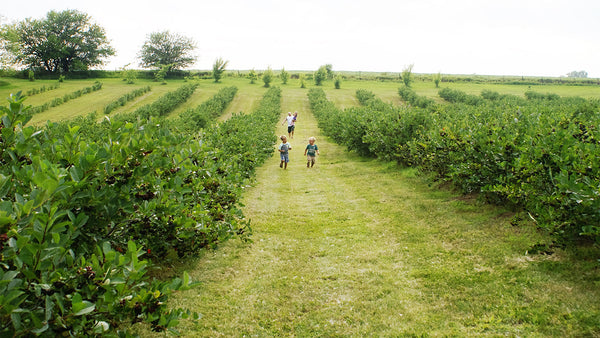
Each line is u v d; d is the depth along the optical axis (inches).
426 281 196.2
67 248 103.9
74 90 2080.5
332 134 913.5
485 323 155.2
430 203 330.3
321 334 160.1
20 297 93.5
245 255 244.8
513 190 242.1
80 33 3075.8
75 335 97.1
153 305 106.7
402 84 2881.4
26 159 125.0
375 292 190.7
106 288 96.2
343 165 591.5
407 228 278.1
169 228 171.6
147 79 3002.0
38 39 2903.5
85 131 609.0
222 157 370.6
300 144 898.1
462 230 259.0
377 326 162.2
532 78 3179.1
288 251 251.4
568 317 148.9
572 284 171.2
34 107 1513.3
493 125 346.6
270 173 559.8
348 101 1993.1
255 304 184.7
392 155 535.2
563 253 198.4
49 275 96.4
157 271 211.8
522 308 160.6
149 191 154.4
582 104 688.4
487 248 224.5
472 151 299.7
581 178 193.6
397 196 370.6
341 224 303.6
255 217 331.3
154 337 153.5
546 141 245.6
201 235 199.2
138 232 162.9
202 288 200.4
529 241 221.9
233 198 260.1
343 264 227.0
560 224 190.1
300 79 2755.9
